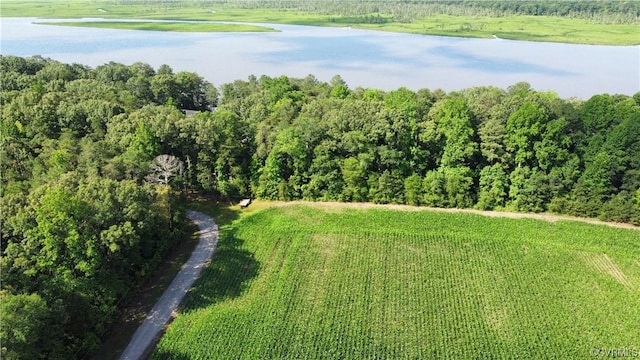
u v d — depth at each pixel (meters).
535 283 63.44
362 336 54.75
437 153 86.88
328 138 84.94
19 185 65.12
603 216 78.38
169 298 60.88
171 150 85.62
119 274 59.22
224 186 85.19
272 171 84.75
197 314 58.03
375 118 84.62
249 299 60.69
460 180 83.06
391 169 85.44
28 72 121.62
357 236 74.12
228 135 85.56
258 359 51.69
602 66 183.12
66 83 107.56
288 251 70.62
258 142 85.62
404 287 62.72
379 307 59.22
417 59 198.50
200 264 67.81
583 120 84.81
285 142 83.06
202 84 131.88
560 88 154.50
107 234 54.97
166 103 114.19
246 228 76.62
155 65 183.50
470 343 54.06
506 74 172.62
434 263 67.69
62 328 49.03
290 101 100.00
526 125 81.25
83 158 71.94
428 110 94.06
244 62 193.00
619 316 57.69
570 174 81.44
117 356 51.88
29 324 43.09
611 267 67.38
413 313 58.28
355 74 174.88
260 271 66.19
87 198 56.78
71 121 88.19
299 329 55.66
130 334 54.97
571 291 62.06
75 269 54.41
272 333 55.00
